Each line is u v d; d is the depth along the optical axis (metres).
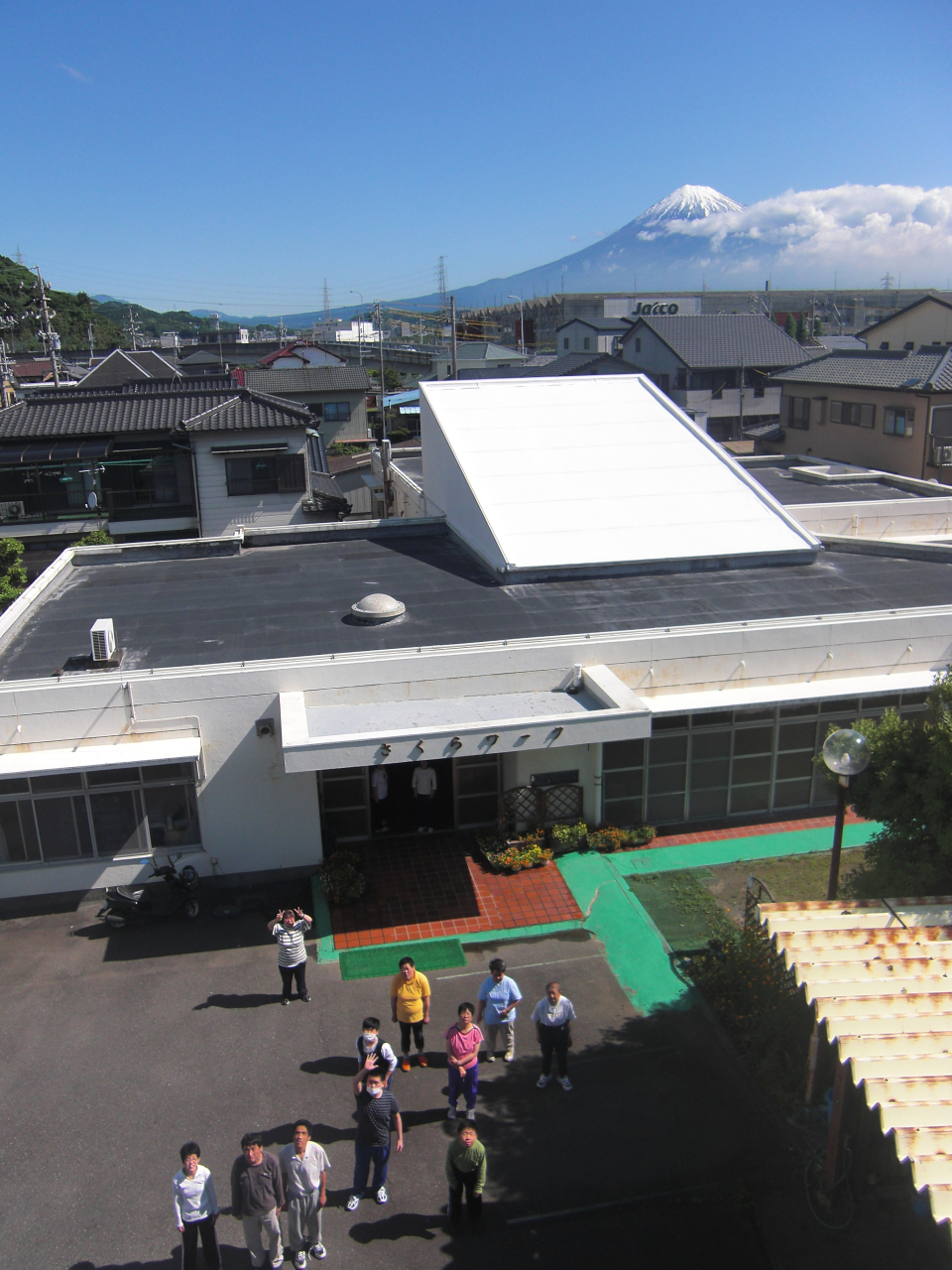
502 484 23.11
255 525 35.84
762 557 21.64
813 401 45.31
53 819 15.48
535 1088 11.77
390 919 15.44
